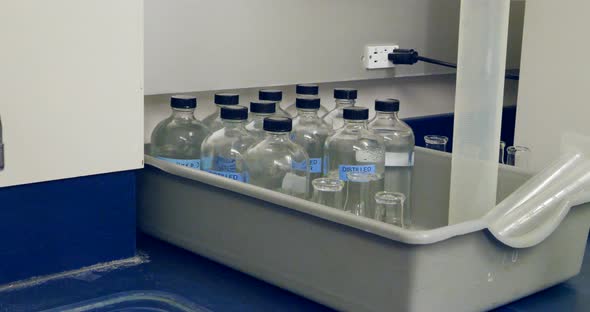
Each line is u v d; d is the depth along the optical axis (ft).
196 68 4.73
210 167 4.20
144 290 3.61
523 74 5.21
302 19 5.28
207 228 3.83
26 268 3.63
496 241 3.29
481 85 3.72
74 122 3.64
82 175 3.72
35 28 3.45
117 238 3.92
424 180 4.61
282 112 4.69
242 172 4.13
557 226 3.56
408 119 6.46
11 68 3.41
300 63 5.33
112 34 3.70
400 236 2.95
